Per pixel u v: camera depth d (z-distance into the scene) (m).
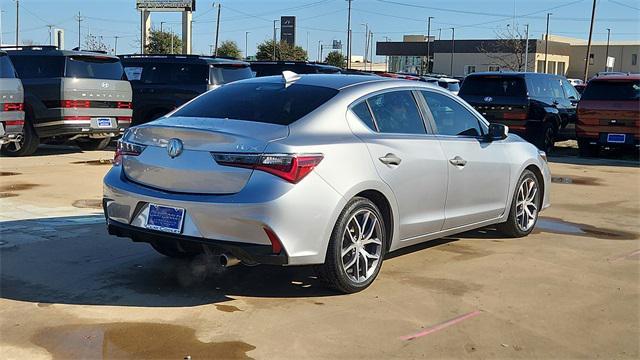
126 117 13.10
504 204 6.50
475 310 4.61
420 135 5.52
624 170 12.58
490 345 4.02
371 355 3.84
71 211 7.52
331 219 4.53
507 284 5.21
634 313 4.62
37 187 9.03
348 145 4.73
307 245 4.42
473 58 74.31
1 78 10.61
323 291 4.93
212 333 4.11
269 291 4.91
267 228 4.23
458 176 5.77
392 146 5.10
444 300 4.80
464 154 5.86
